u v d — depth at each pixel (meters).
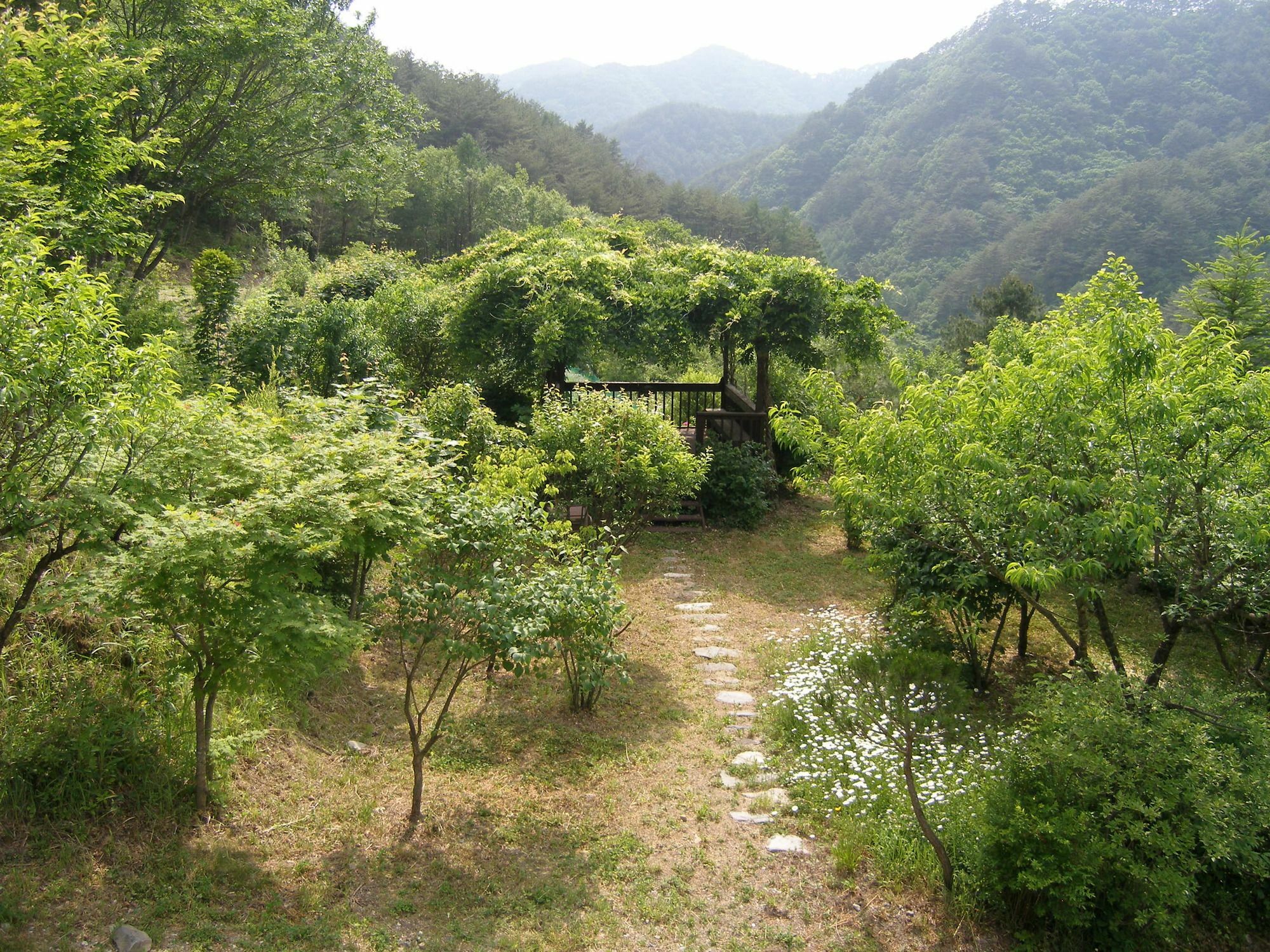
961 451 4.97
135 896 3.52
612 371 18.19
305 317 10.70
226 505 3.92
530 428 11.34
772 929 4.03
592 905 4.05
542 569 5.71
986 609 6.80
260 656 3.77
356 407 5.12
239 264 11.09
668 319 11.84
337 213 34.03
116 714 4.13
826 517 7.84
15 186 5.68
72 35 8.35
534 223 45.81
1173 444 4.90
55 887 3.41
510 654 4.36
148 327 9.55
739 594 9.04
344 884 3.92
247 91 14.44
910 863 4.53
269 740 4.81
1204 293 12.14
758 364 12.44
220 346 10.29
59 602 3.65
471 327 11.96
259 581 3.60
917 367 13.23
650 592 8.94
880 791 5.12
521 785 5.07
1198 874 4.67
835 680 6.66
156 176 13.99
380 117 16.44
